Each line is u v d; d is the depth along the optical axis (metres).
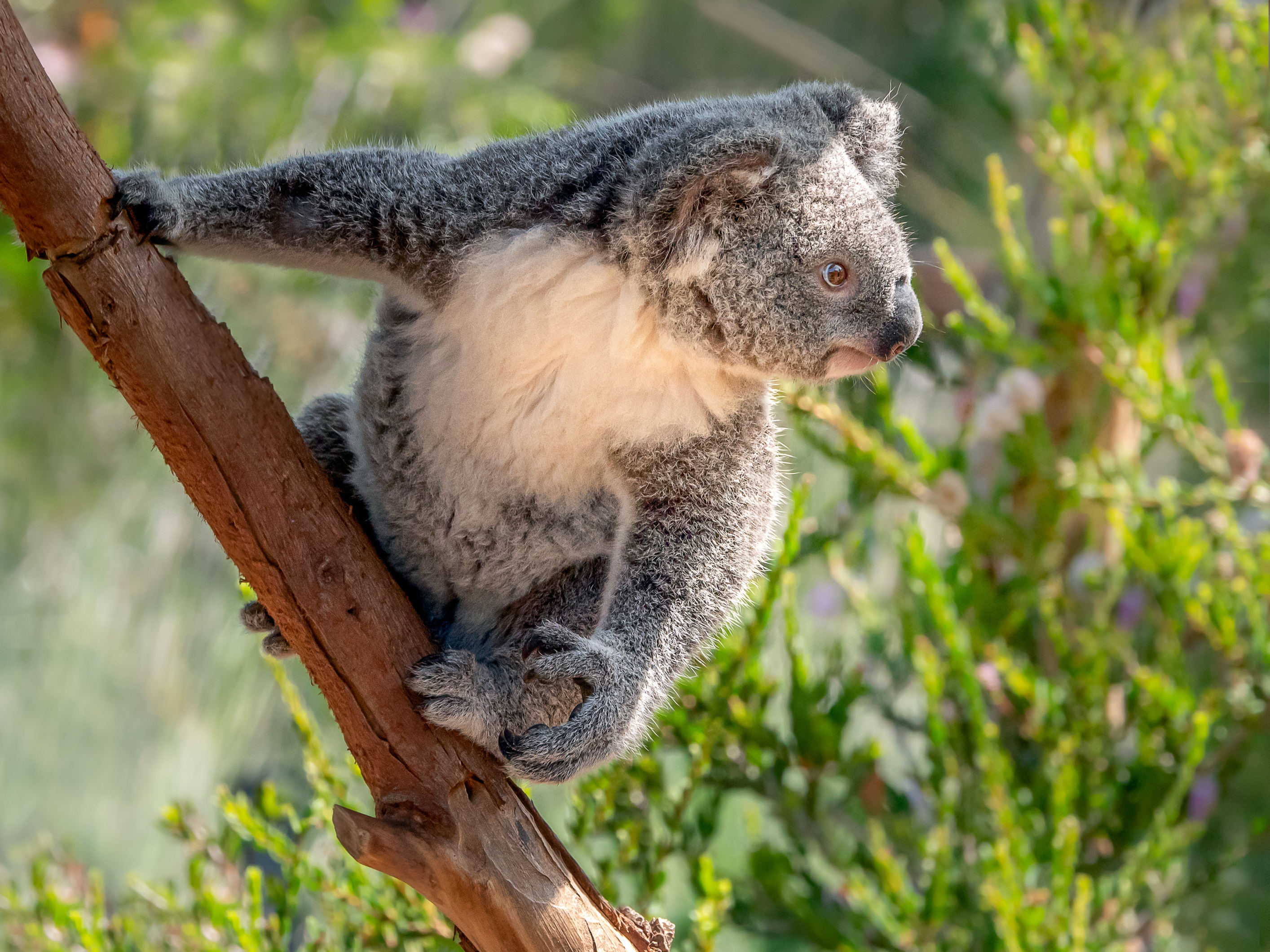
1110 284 15.22
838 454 15.03
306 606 8.14
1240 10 15.84
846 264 9.65
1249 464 14.57
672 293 9.39
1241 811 17.78
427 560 10.43
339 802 12.27
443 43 23.84
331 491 8.30
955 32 25.64
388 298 9.97
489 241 9.16
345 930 12.52
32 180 7.34
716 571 9.77
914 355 16.09
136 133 23.00
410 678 8.27
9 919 12.34
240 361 8.00
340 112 23.22
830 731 14.02
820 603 16.31
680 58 29.84
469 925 8.30
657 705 9.41
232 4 24.05
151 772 18.89
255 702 18.41
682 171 9.04
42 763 19.44
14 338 23.48
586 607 10.22
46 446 23.28
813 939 13.86
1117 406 16.02
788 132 9.79
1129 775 14.82
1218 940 17.84
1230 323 17.19
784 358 9.70
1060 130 15.48
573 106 25.03
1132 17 16.89
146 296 7.71
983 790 14.06
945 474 14.84
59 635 20.34
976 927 13.76
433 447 9.88
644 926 9.09
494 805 8.42
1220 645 14.57
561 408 9.49
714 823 13.67
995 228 23.89
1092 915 13.65
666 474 9.69
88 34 22.78
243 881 12.99
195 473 7.97
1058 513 15.13
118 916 12.57
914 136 25.36
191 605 19.78
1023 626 15.63
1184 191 16.41
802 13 28.91
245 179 8.62
